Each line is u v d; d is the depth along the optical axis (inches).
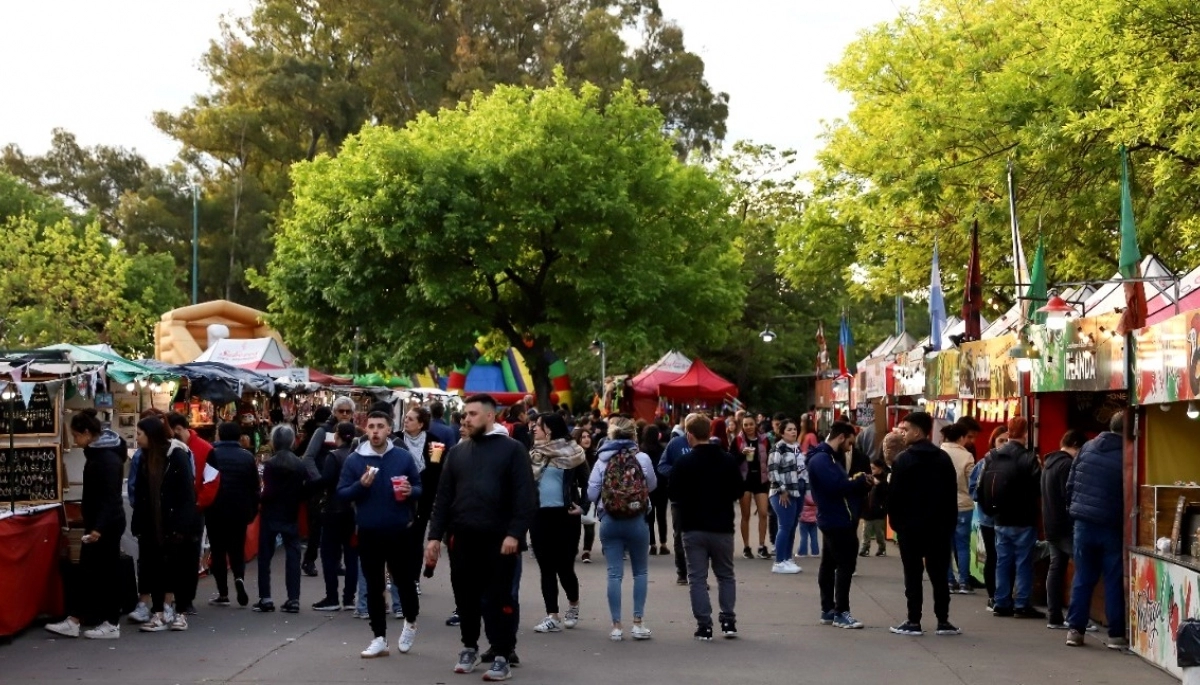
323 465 517.0
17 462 484.1
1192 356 348.5
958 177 946.7
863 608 526.0
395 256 1400.1
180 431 481.1
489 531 370.6
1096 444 431.2
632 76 2815.0
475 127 1477.6
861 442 828.0
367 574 405.1
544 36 2913.4
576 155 1381.6
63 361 513.7
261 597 501.4
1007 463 492.1
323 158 1529.3
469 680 368.8
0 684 359.9
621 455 446.3
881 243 1193.4
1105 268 913.5
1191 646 307.9
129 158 2896.2
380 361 1448.1
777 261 1407.5
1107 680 374.3
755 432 731.4
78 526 487.8
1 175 2439.7
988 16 1123.9
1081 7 749.3
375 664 392.8
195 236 2282.2
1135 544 419.5
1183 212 824.3
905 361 829.8
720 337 1528.1
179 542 458.0
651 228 1478.8
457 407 1571.1
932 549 455.2
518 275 1461.6
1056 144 836.6
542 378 1476.4
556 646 431.2
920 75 1089.4
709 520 445.1
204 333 1457.9
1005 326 726.5
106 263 2058.3
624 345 1396.4
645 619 493.4
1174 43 719.1
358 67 2839.6
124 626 467.5
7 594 425.1
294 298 1441.9
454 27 2898.6
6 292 1891.0
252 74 2723.9
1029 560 492.1
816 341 2183.8
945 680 374.6
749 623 484.1
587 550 698.2
